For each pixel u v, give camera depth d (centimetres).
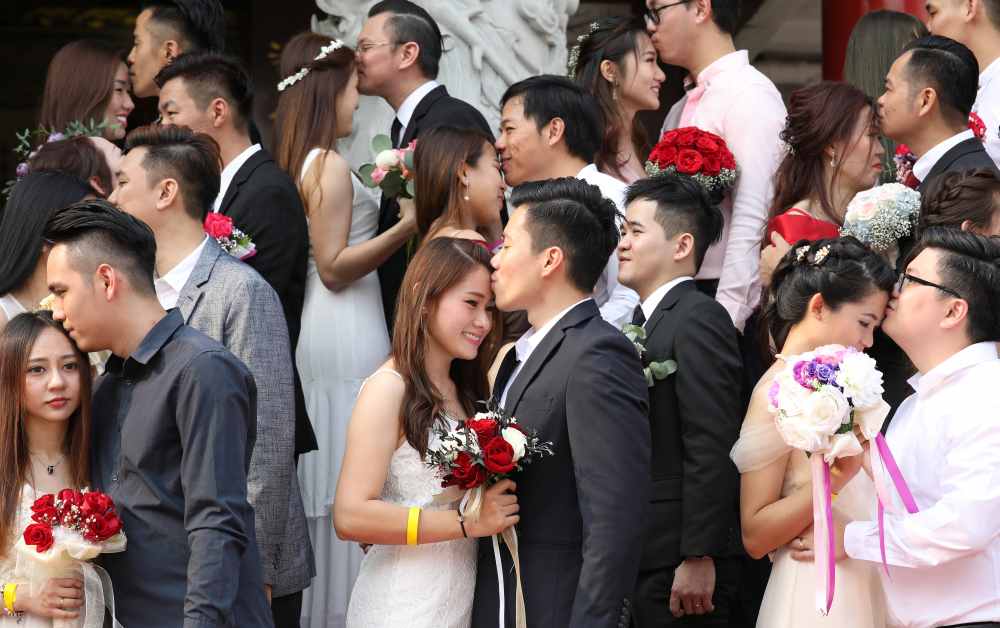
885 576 452
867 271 480
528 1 857
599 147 639
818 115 613
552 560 454
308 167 649
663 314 552
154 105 1145
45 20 1386
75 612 438
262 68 1268
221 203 610
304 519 552
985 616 434
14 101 1382
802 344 489
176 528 433
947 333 451
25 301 532
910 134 617
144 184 520
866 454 453
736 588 568
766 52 1473
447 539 456
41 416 453
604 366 452
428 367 481
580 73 708
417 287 475
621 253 568
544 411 455
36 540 425
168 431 434
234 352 516
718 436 533
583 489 444
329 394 652
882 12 714
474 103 845
